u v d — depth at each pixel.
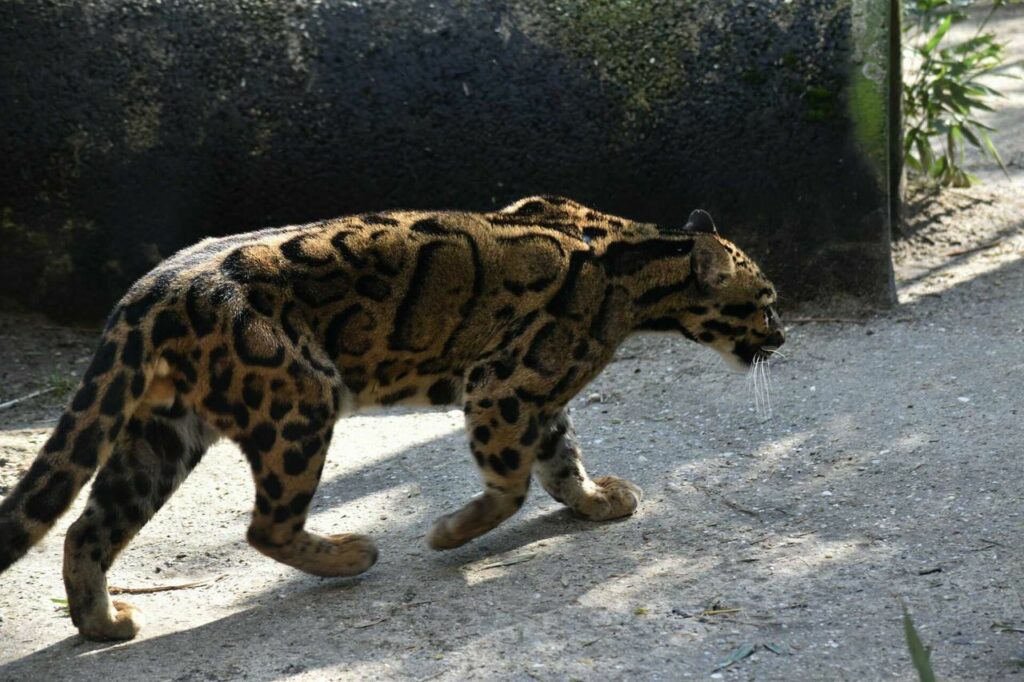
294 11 8.23
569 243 5.70
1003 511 5.64
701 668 4.61
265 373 5.04
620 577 5.40
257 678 4.77
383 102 8.22
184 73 8.22
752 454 6.64
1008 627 4.70
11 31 8.18
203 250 5.32
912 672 4.46
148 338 4.98
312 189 8.34
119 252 8.46
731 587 5.21
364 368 5.45
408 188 8.34
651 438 6.98
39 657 5.07
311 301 5.25
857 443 6.58
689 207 8.30
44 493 4.82
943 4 10.58
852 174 8.16
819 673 4.50
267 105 8.23
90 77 8.23
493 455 5.61
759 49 8.06
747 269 6.16
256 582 5.70
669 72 8.13
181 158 8.30
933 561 5.27
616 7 8.15
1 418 7.59
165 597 5.61
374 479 6.72
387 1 8.23
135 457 5.27
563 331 5.61
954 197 10.09
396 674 4.72
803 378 7.47
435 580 5.52
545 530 5.99
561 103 8.19
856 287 8.33
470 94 8.20
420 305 5.45
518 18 8.16
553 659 4.75
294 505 5.23
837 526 5.70
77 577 5.16
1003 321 7.94
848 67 8.01
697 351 8.01
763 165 8.19
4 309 8.66
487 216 5.73
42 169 8.31
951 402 6.89
